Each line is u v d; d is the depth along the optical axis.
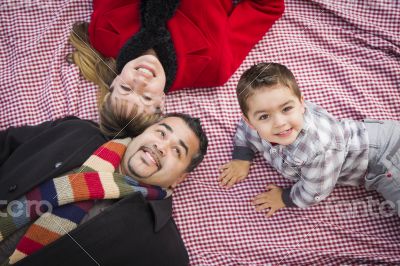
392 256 1.34
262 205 1.38
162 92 1.34
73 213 1.14
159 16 1.32
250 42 1.47
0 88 1.46
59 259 1.09
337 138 1.25
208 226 1.38
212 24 1.37
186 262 1.25
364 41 1.52
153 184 1.25
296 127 1.20
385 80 1.48
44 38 1.50
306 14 1.55
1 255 1.11
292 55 1.51
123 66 1.34
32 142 1.26
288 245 1.37
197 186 1.40
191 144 1.27
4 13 1.51
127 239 1.14
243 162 1.41
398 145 1.28
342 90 1.48
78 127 1.29
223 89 1.48
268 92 1.18
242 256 1.36
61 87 1.47
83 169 1.18
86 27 1.48
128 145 1.27
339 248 1.37
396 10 1.53
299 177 1.33
